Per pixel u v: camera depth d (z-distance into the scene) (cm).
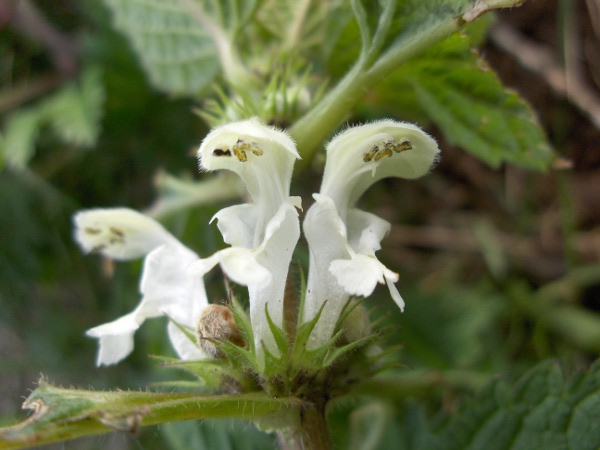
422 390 8
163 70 9
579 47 10
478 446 6
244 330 5
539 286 11
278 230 5
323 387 5
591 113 10
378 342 6
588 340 10
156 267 6
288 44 8
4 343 12
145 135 11
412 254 12
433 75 7
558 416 6
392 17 6
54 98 11
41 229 11
